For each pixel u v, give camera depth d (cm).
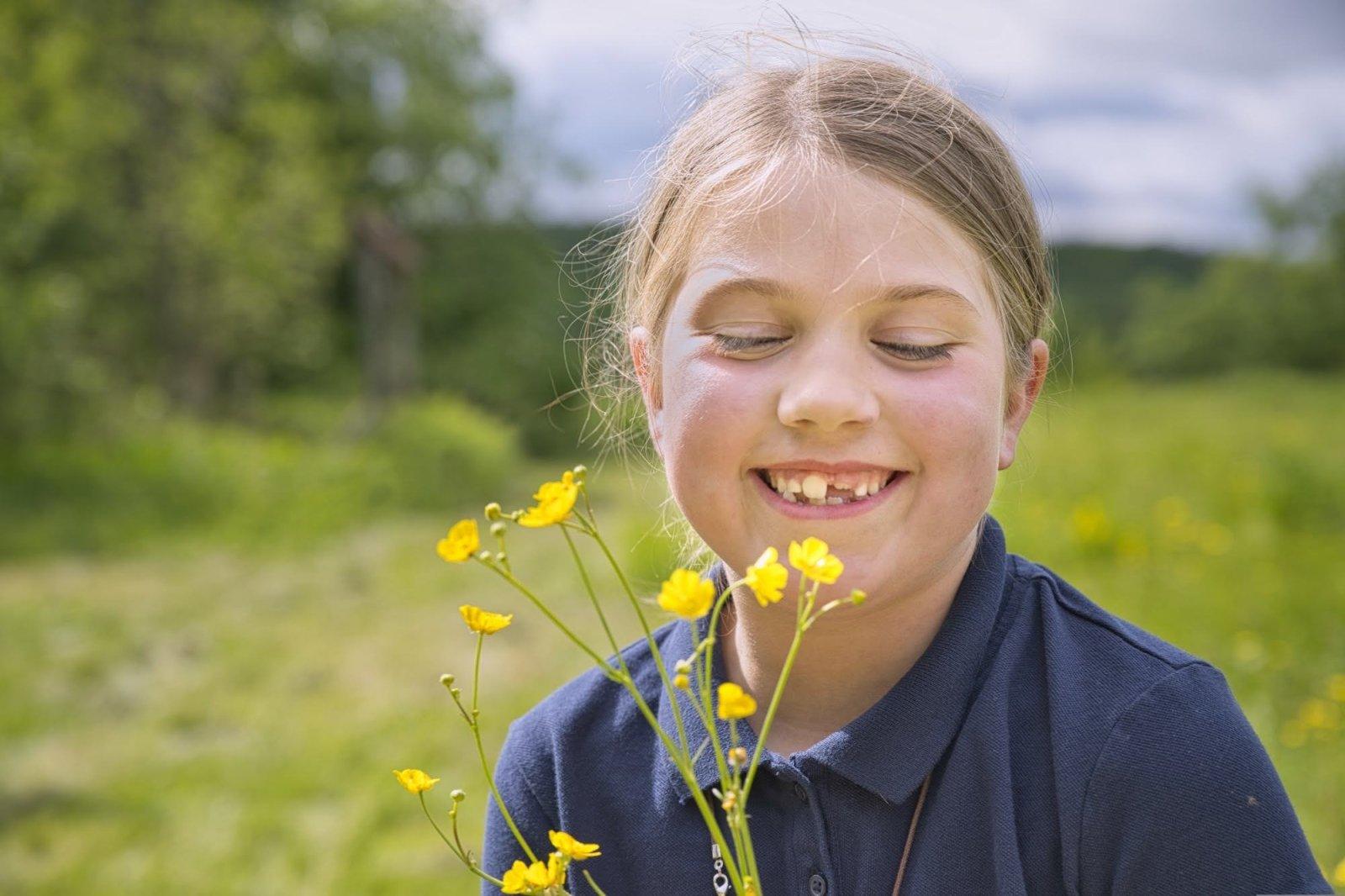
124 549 860
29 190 1142
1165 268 3831
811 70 100
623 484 1125
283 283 1530
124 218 1370
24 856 370
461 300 2167
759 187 90
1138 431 1396
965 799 91
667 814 102
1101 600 534
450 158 2191
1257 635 465
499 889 112
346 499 1055
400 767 431
